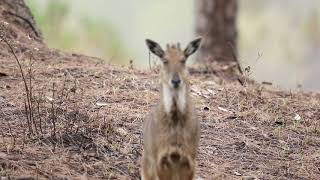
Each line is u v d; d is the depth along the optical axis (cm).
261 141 1369
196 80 1655
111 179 1140
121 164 1200
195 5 2558
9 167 1112
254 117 1466
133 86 1538
